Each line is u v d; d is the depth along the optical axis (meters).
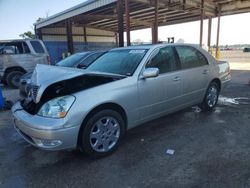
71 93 2.84
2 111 5.71
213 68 4.78
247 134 3.63
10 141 3.80
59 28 21.66
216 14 15.29
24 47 9.72
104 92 2.97
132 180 2.54
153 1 11.24
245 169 2.64
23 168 2.90
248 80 8.92
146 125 4.20
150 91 3.49
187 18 18.00
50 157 3.16
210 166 2.74
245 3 13.56
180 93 4.02
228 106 5.30
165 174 2.62
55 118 2.66
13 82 9.64
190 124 4.18
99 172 2.73
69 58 7.40
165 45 3.93
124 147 3.34
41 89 2.81
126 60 3.75
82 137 2.86
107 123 3.07
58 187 2.48
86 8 12.98
